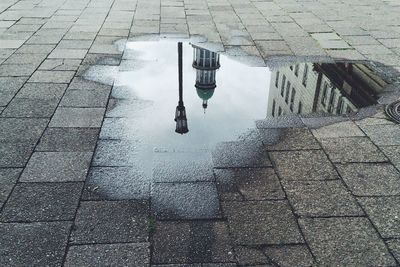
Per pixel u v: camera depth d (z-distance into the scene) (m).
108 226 3.89
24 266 3.42
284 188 4.49
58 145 5.23
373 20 11.06
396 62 8.26
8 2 12.37
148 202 4.25
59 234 3.77
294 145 5.38
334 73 7.77
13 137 5.37
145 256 3.55
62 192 4.35
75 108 6.21
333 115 6.25
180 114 6.08
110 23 10.45
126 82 7.21
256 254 3.59
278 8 12.22
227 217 4.04
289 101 6.85
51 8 11.78
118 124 5.82
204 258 3.54
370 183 4.58
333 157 5.09
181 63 8.06
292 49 8.91
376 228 3.90
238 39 9.46
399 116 6.12
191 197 4.34
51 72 7.47
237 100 6.77
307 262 3.51
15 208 4.09
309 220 4.00
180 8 12.04
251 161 5.02
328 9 12.16
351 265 3.49
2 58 8.02
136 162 4.95
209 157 5.11
